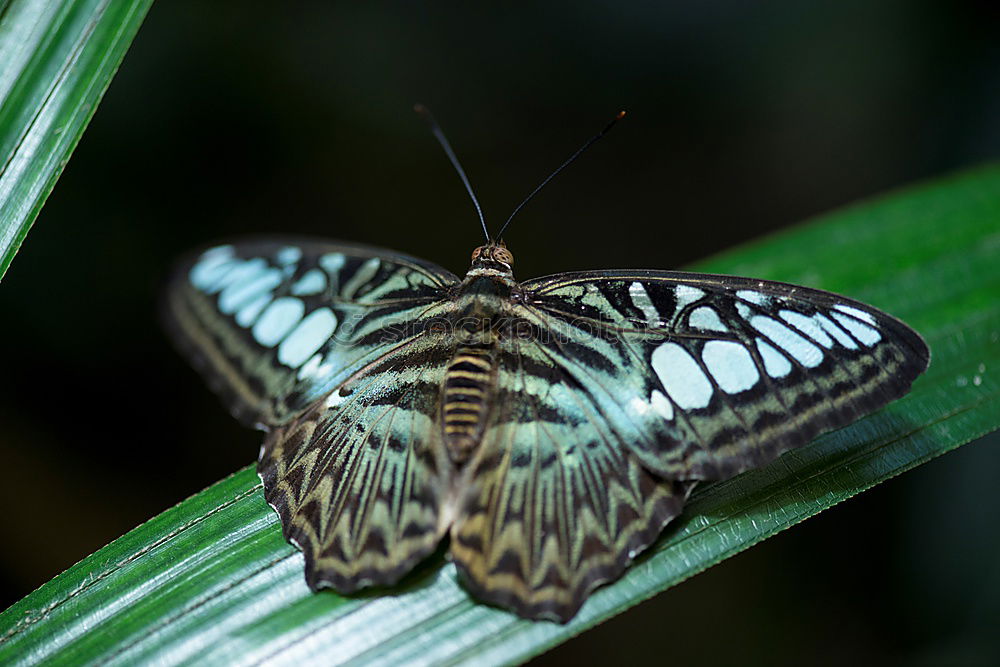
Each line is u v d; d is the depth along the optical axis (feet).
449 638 1.34
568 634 1.33
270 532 1.37
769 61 2.06
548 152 2.09
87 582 1.36
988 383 1.41
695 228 2.07
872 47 1.99
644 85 2.09
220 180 1.82
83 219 1.64
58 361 1.63
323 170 1.95
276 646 1.34
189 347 1.38
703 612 1.65
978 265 1.46
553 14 2.06
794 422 1.34
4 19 1.38
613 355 1.36
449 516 1.35
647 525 1.34
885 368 1.33
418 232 2.02
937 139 1.93
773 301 1.35
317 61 1.95
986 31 1.87
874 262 1.48
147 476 1.64
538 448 1.36
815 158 2.05
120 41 1.38
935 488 1.61
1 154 1.37
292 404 1.39
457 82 2.06
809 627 1.63
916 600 1.61
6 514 1.60
